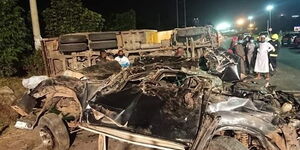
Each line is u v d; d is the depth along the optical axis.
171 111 4.27
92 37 10.66
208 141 3.93
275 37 11.85
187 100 4.37
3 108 7.70
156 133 4.16
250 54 11.59
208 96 4.40
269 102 4.78
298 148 4.14
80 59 10.56
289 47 21.50
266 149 4.07
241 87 5.16
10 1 10.81
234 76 7.38
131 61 10.77
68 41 10.37
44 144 5.86
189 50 11.00
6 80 10.52
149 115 4.30
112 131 4.64
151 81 4.93
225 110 4.23
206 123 4.03
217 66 7.62
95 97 5.05
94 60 10.49
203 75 5.20
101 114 4.76
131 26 20.08
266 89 5.29
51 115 5.79
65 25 13.59
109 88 5.24
